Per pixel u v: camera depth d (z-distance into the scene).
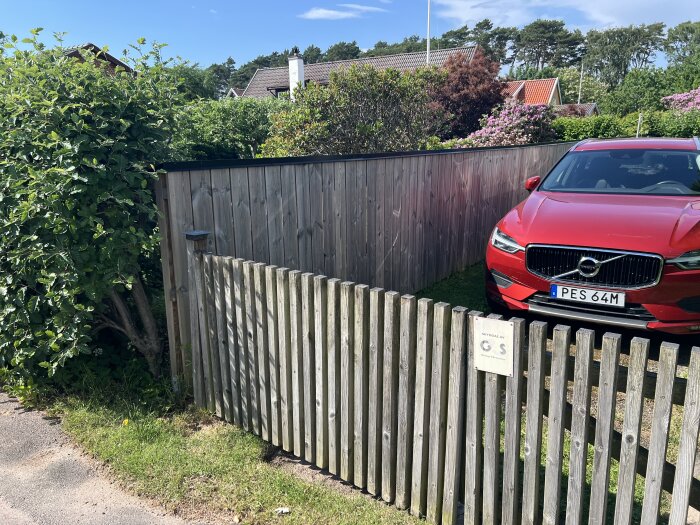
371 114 9.67
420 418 2.58
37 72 3.45
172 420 3.63
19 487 2.96
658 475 1.99
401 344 2.57
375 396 2.74
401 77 9.95
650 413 3.52
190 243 3.51
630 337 4.22
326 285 2.86
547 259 4.18
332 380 2.92
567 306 4.11
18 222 3.50
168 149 3.99
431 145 10.49
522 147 8.73
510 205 8.57
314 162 4.55
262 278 3.15
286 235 4.38
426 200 6.17
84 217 3.42
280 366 3.19
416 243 6.10
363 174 5.12
